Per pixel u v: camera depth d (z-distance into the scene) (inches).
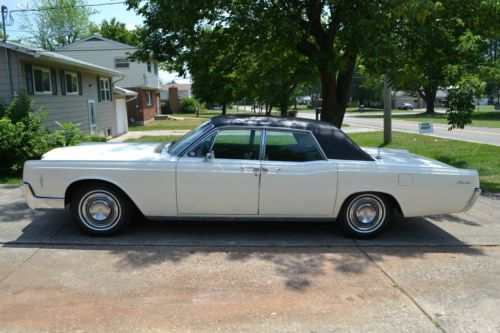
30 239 212.4
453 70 341.4
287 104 367.9
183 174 210.4
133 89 1283.2
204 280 170.6
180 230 230.8
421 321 143.5
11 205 279.0
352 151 219.3
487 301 158.4
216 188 211.9
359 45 293.9
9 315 142.0
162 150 230.1
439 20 342.0
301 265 187.9
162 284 166.2
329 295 160.4
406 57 345.4
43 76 543.5
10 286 162.6
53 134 442.3
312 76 372.8
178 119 1642.5
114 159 212.8
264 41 347.9
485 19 341.7
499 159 494.0
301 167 213.3
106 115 830.5
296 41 328.8
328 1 305.0
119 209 215.9
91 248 202.4
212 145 215.2
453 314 148.6
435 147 624.1
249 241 216.7
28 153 401.1
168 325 137.5
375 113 2385.6
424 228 245.8
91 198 215.0
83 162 210.7
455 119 343.3
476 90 336.8
